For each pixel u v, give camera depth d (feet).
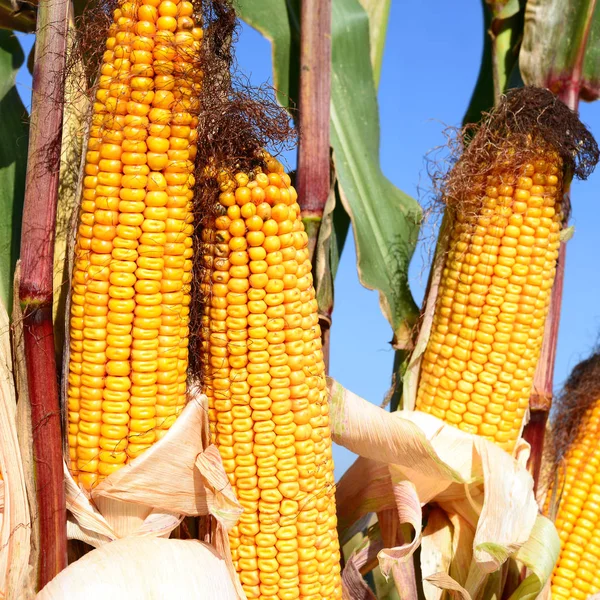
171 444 2.68
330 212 3.23
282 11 3.41
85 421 2.68
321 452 2.78
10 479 2.68
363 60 3.53
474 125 3.22
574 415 3.40
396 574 3.04
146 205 2.65
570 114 3.14
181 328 2.69
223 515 2.71
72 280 2.69
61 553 2.68
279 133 2.74
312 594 2.78
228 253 2.71
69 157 2.84
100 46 2.69
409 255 3.47
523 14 3.57
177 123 2.65
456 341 3.14
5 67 3.02
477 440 3.09
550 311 3.38
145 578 2.65
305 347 2.75
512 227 3.10
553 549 3.05
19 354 2.69
